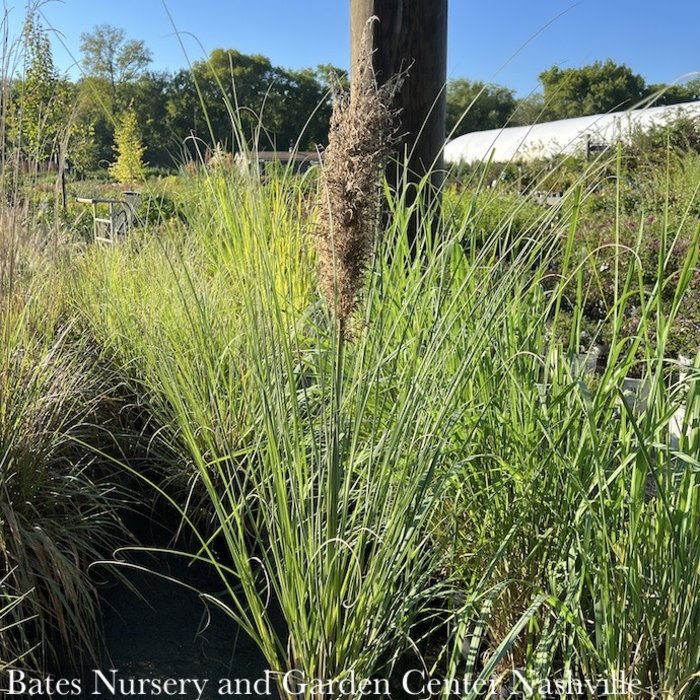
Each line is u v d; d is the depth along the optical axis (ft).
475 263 6.29
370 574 5.74
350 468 5.79
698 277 15.34
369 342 6.77
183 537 9.82
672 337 13.26
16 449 8.30
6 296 9.45
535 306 7.22
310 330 9.32
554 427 6.40
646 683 5.78
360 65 5.25
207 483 6.36
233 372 10.14
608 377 5.89
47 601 7.95
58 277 12.51
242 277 9.11
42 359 9.47
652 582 5.52
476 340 6.13
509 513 6.68
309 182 11.64
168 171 17.07
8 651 7.05
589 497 6.01
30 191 11.04
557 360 6.81
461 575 7.15
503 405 6.88
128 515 10.20
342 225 5.20
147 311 11.55
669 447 5.07
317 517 5.67
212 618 8.36
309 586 5.76
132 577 9.03
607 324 14.38
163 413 10.45
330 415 5.67
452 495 7.20
